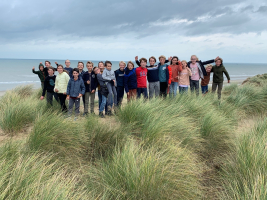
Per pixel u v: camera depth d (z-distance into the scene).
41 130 3.67
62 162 3.22
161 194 2.45
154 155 3.11
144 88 7.03
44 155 3.12
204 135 4.58
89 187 2.68
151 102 5.82
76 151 3.63
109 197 2.53
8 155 2.91
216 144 4.32
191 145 4.12
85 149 3.79
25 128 4.86
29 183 2.24
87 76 6.61
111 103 6.68
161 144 3.73
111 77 6.46
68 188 2.33
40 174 2.42
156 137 3.87
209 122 4.74
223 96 8.70
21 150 3.18
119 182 2.60
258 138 3.75
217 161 3.84
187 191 2.63
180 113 5.38
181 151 3.39
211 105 6.46
